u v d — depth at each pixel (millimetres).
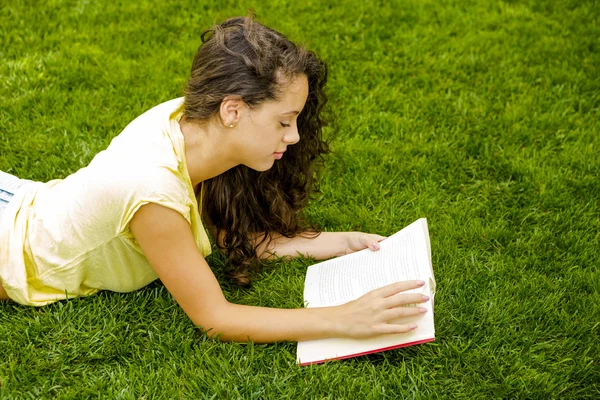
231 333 1894
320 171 2553
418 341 1812
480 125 3133
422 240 2029
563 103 3318
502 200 2672
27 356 1878
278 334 1885
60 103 3113
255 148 1830
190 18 3986
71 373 1864
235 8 4078
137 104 3145
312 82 1964
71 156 2762
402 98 3330
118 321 2025
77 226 1896
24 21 3768
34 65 3361
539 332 2027
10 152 2760
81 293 2100
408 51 3729
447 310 2098
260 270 2289
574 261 2342
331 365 1882
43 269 1992
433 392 1815
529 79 3516
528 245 2402
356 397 1811
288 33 3830
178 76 3404
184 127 1867
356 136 3008
